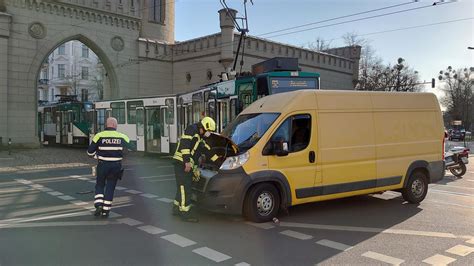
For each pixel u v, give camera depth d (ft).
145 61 103.14
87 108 85.61
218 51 94.58
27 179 41.78
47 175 44.93
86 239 20.03
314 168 24.47
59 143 99.71
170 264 16.61
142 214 25.45
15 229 21.89
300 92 24.82
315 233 21.25
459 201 30.53
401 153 28.19
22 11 83.92
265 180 22.89
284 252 18.19
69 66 229.66
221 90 47.96
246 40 95.81
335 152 25.25
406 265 16.70
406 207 27.89
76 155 71.67
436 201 30.40
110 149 24.79
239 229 21.89
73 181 40.11
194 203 23.98
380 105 27.48
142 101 67.56
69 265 16.42
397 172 27.96
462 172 47.16
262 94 41.73
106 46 96.63
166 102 62.75
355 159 26.03
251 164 22.65
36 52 86.07
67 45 228.63
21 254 17.75
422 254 18.06
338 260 17.21
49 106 106.22
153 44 104.42
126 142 25.49
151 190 34.63
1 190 34.81
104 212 24.59
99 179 24.93
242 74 48.32
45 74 228.02
